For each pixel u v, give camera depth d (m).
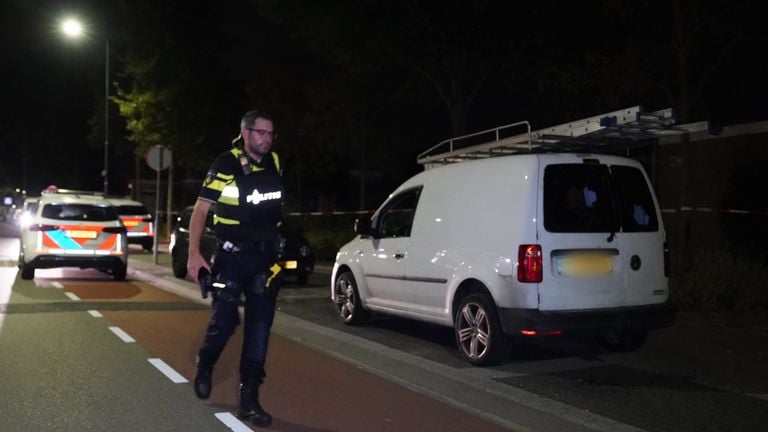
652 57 12.70
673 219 15.20
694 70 13.31
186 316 10.49
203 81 29.36
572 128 8.70
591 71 13.11
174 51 28.50
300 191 32.72
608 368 7.21
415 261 8.15
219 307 5.20
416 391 6.61
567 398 6.16
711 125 8.20
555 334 6.70
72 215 14.41
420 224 8.20
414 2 18.06
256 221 5.16
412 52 18.50
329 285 14.23
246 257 5.14
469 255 7.33
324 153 28.80
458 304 7.57
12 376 6.76
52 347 8.05
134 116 29.94
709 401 6.08
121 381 6.67
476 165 7.58
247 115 5.16
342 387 6.70
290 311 10.88
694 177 14.80
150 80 28.62
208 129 29.48
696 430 5.34
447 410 6.02
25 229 14.44
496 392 6.11
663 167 15.66
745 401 6.08
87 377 6.79
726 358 7.59
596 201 7.04
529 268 6.70
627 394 6.29
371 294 9.12
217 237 5.21
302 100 27.95
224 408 5.88
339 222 24.44
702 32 12.49
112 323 9.71
